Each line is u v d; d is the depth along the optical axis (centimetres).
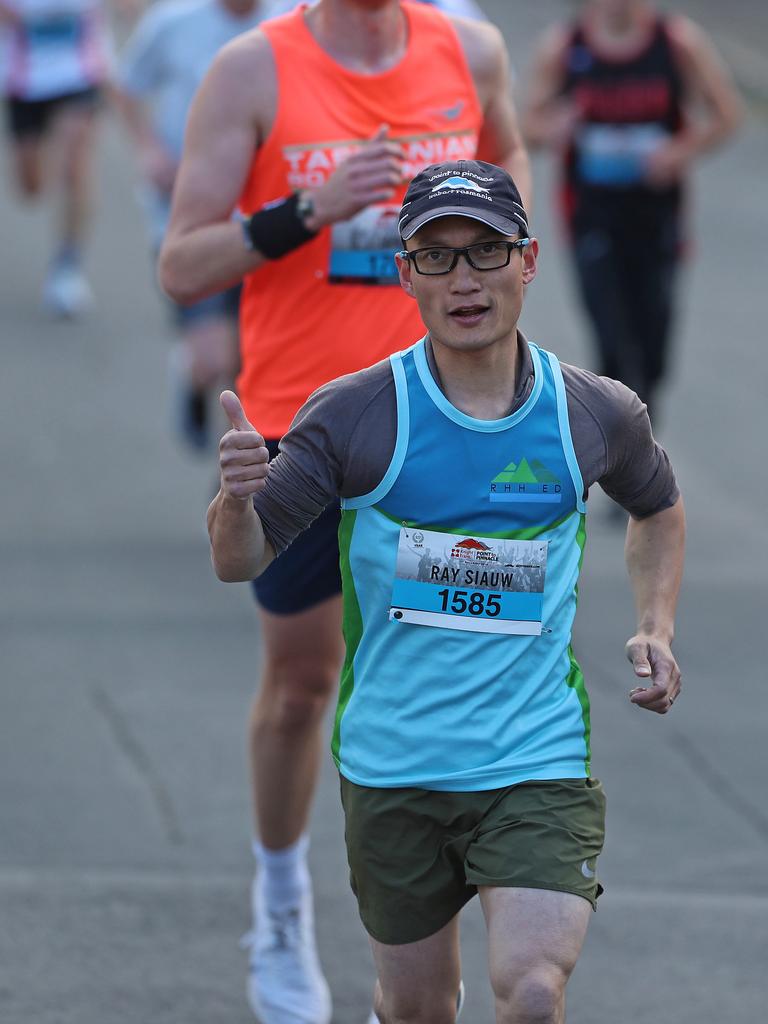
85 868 2056
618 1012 1733
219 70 1622
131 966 1802
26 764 2352
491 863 1252
